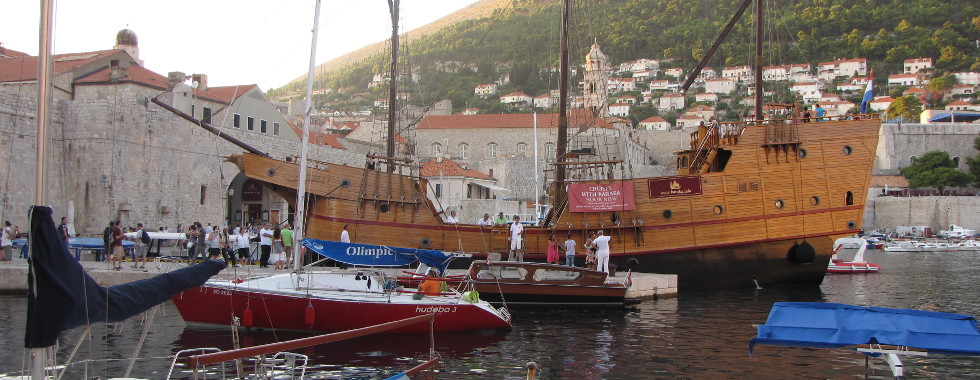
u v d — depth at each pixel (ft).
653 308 89.61
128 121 149.69
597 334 71.20
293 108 434.71
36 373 28.19
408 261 90.07
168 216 159.22
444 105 493.77
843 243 172.55
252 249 127.03
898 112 626.23
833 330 43.96
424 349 63.00
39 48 27.96
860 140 111.75
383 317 67.92
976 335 42.50
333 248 87.76
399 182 109.09
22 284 93.04
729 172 110.22
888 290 120.78
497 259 105.81
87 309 29.68
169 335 66.90
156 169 156.35
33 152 137.49
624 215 109.50
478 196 283.38
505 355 61.11
